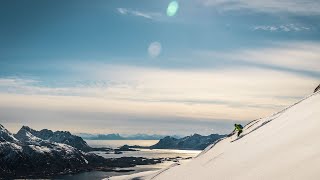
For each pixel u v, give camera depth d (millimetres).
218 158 40438
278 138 31078
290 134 29688
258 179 23109
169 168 52375
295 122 33094
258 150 31516
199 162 45812
